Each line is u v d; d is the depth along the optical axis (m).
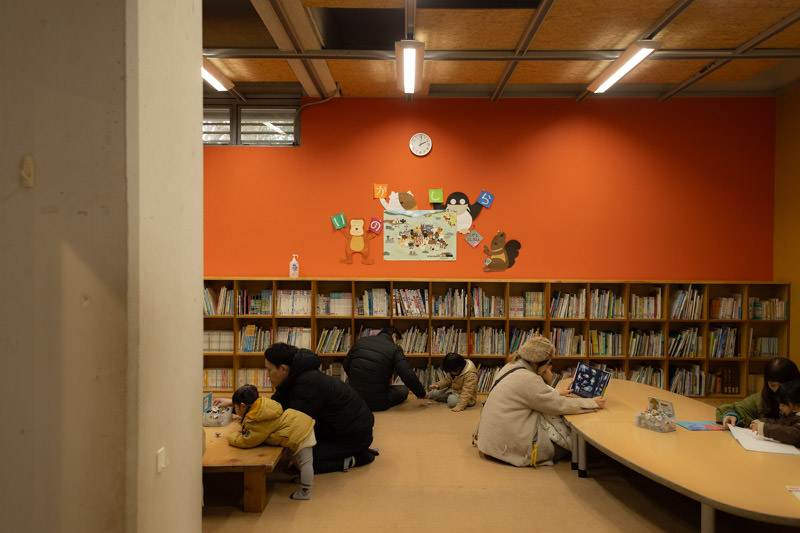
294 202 6.00
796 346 5.54
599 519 2.89
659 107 5.93
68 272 1.30
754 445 2.89
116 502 1.31
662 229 5.95
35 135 1.30
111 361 1.31
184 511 1.64
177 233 1.57
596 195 5.96
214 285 5.98
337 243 6.01
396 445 4.12
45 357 1.30
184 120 1.61
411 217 5.98
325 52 4.58
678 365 5.84
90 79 1.29
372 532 2.74
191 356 1.69
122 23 1.29
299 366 3.38
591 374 3.92
